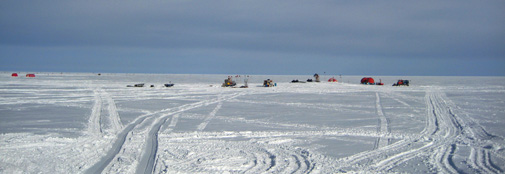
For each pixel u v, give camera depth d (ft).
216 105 76.43
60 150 33.09
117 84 168.55
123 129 45.62
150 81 224.12
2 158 29.86
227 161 29.89
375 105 77.92
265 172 26.76
